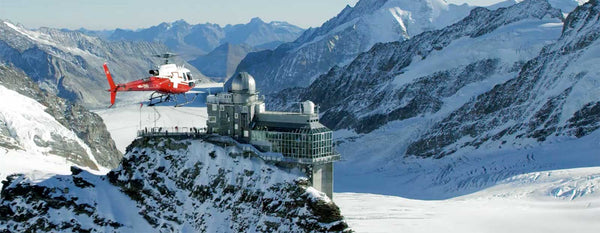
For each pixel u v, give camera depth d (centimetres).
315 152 13662
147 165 14662
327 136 13988
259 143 14250
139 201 14338
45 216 13638
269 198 13125
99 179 14975
